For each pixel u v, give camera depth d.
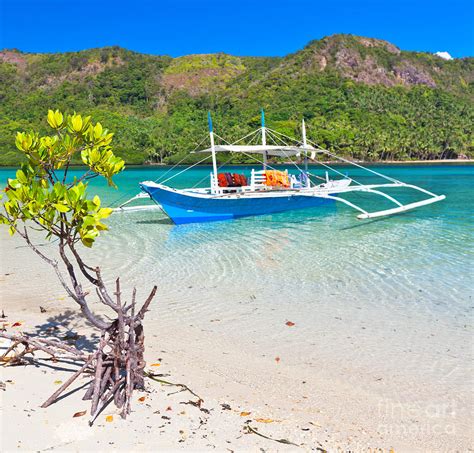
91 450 3.42
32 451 3.36
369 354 5.48
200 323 6.50
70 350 4.52
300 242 12.28
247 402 4.37
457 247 11.38
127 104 147.12
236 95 139.88
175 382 4.71
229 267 9.66
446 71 199.12
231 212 16.83
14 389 4.25
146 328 6.32
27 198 3.90
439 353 5.50
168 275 9.09
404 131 109.75
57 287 8.33
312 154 21.20
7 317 6.71
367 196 25.72
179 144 95.06
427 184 36.12
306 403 4.39
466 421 4.12
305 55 170.00
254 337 6.00
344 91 132.50
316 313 6.88
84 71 173.00
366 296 7.68
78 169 72.94
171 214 15.49
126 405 3.94
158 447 3.51
